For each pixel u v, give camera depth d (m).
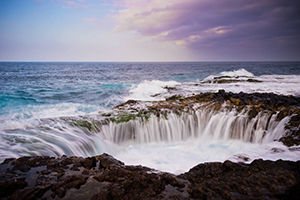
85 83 29.25
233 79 24.73
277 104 9.68
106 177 3.65
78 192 3.29
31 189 3.18
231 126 9.04
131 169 4.11
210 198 3.13
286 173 3.63
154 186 3.42
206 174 3.90
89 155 7.16
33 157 4.58
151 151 7.71
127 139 8.86
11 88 23.78
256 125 8.57
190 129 9.68
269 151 5.72
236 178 3.63
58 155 6.04
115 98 18.45
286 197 3.04
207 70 63.56
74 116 9.13
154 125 9.26
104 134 8.34
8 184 3.26
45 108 14.29
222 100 11.03
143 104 11.47
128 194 3.20
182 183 3.53
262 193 3.16
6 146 6.04
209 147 8.09
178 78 38.22
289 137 6.74
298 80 23.72
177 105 10.43
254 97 11.34
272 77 27.34
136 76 42.47
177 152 7.51
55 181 3.53
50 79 35.41
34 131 7.48
